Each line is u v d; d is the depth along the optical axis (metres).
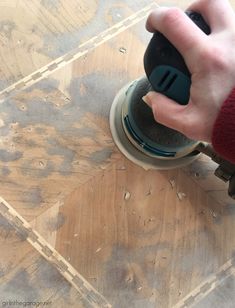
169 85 0.49
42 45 0.64
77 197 0.59
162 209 0.61
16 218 0.58
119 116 0.63
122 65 0.65
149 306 0.58
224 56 0.45
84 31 0.65
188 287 0.59
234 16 0.49
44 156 0.60
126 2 0.68
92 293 0.57
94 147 0.61
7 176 0.59
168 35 0.46
